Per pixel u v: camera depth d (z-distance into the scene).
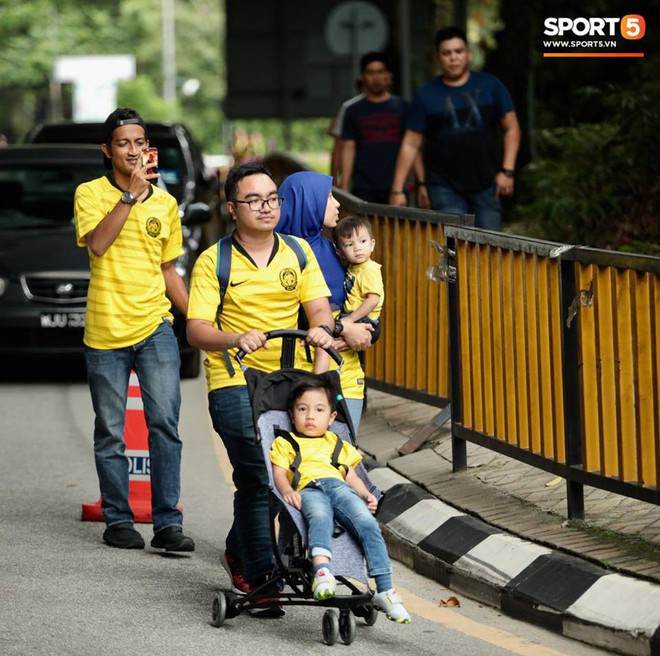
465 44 38.16
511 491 24.77
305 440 19.98
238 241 21.22
